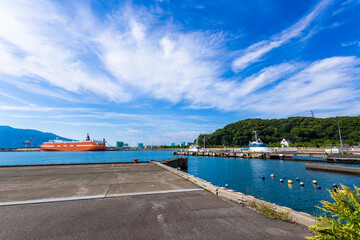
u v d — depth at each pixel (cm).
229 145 13412
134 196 643
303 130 10900
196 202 577
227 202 580
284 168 3366
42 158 7556
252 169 3356
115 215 467
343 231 250
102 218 447
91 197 625
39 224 413
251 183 2117
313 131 10681
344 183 2002
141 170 1391
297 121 13662
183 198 620
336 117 11912
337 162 3725
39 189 748
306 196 1548
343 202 268
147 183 876
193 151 8444
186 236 359
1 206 537
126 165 1816
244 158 6006
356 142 7494
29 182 902
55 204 555
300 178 2342
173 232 376
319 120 12581
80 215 466
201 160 5681
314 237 275
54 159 6825
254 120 16050
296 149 7012
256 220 442
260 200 536
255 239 348
